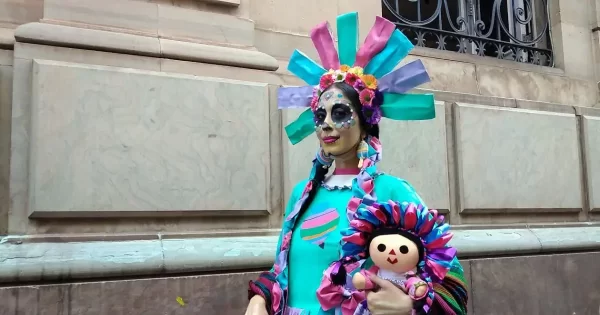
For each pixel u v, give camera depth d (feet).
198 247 11.40
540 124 16.72
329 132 7.30
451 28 17.80
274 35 13.97
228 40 12.89
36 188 10.43
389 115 7.75
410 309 5.79
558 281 15.87
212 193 11.94
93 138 11.00
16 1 11.46
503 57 18.54
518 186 16.07
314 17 14.62
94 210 10.85
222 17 12.90
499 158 15.87
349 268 6.42
